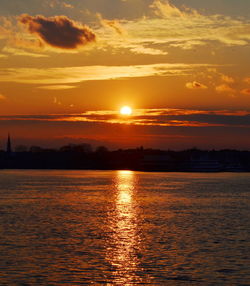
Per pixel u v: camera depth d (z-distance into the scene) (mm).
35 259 60875
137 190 193125
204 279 53031
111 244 70250
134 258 61688
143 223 92062
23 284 51281
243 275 54375
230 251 65500
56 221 94375
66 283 51625
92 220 96312
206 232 80938
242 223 92375
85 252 64938
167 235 77938
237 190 194875
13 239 73750
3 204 130125
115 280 52688
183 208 121625
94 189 198125
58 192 179000
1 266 57562
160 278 53438
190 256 62656
